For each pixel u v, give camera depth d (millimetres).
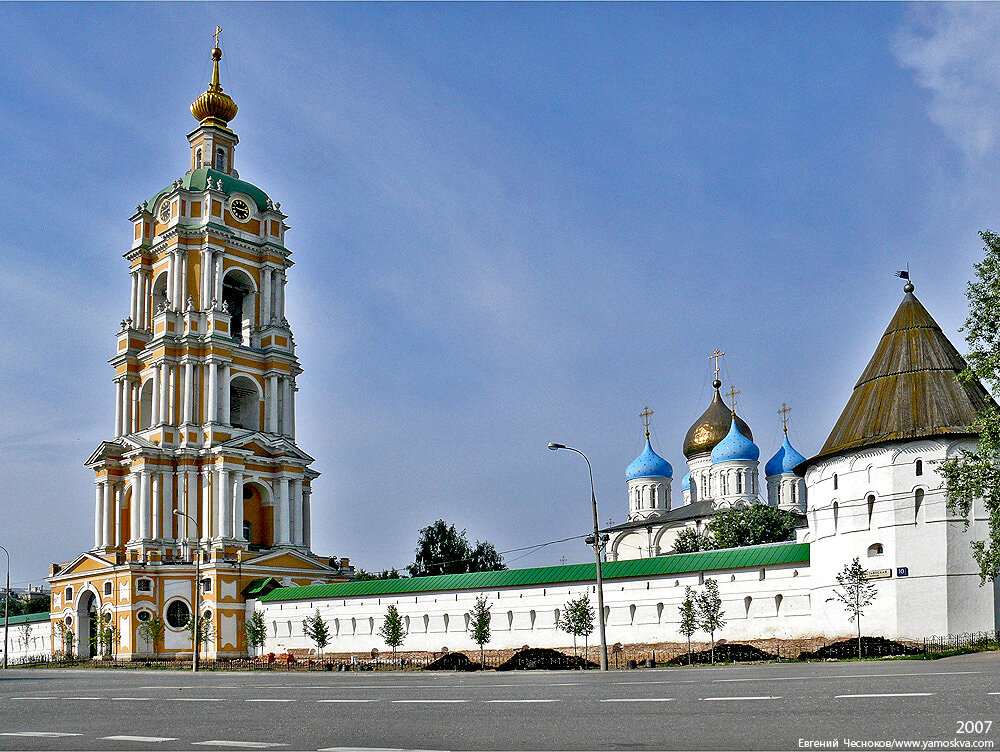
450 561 130250
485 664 66500
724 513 97812
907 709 16422
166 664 83438
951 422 56000
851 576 55625
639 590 65438
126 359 98312
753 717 16406
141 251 100438
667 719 16734
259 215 103000
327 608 81250
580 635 65625
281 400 100062
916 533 55469
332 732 16547
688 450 122562
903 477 56312
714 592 61656
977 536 54844
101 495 96062
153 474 93375
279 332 100562
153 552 90125
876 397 59312
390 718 18625
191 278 98438
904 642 53469
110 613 91312
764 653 56000
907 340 60000
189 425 93938
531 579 69875
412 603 75500
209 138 105375
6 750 15031
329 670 67938
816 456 60688
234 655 88250
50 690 35250
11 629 111125
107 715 21469
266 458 96562
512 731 15852
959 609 54125
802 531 64438
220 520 91438
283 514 95812
